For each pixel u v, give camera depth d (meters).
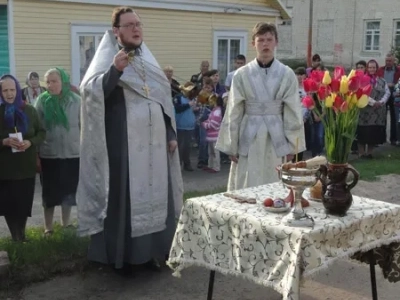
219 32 14.15
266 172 4.81
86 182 4.37
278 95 4.74
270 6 15.31
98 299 4.19
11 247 4.77
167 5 12.75
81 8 11.24
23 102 5.08
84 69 11.51
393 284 4.43
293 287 2.87
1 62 10.78
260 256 3.14
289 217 3.09
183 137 9.09
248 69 4.80
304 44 32.94
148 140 4.39
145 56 4.46
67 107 5.29
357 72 3.13
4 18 10.52
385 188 7.74
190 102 9.27
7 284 4.36
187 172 9.22
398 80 11.45
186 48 13.50
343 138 3.17
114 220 4.40
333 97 3.12
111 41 4.38
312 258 2.92
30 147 5.06
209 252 3.44
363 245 3.27
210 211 3.41
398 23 29.03
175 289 4.34
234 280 4.49
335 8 31.38
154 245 4.55
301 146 4.84
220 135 4.96
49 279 4.50
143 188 4.38
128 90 4.32
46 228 5.56
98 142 4.26
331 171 3.23
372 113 9.86
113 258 4.43
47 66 10.91
